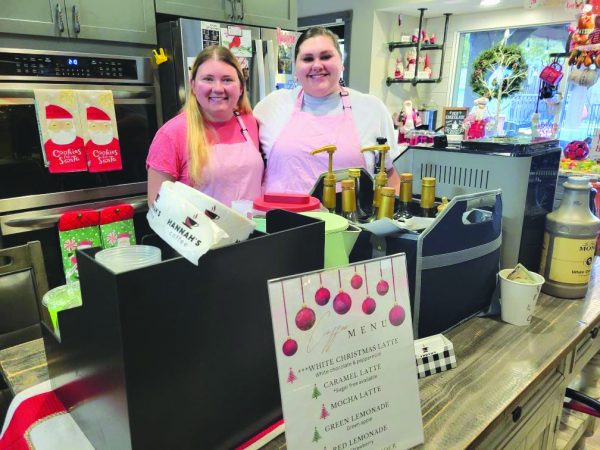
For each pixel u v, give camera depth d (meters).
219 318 0.62
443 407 0.78
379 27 4.17
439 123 4.65
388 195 1.05
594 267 1.39
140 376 0.56
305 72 1.50
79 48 2.30
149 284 0.54
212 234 0.56
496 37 4.25
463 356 0.93
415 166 1.35
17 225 2.12
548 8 3.79
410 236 0.92
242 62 2.77
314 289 0.58
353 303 0.61
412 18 4.48
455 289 0.99
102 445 0.65
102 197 2.39
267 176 1.70
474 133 2.77
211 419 0.65
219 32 2.62
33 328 1.33
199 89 1.59
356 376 0.62
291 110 1.66
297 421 0.58
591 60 2.14
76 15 2.22
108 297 0.54
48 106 2.11
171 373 0.59
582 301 1.18
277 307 0.56
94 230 2.36
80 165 2.26
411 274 0.93
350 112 1.60
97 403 0.64
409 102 4.05
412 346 0.66
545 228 1.21
